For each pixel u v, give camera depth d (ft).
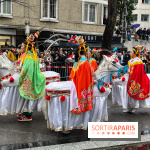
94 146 14.87
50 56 37.22
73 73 16.80
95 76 17.78
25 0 55.01
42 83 19.53
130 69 22.39
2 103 19.38
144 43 71.56
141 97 22.30
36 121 20.21
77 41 16.43
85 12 64.69
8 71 19.63
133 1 75.00
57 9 59.31
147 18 114.32
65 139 16.15
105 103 18.40
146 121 20.67
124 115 22.54
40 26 57.52
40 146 14.87
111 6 39.19
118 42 65.62
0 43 53.21
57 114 16.19
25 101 19.48
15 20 54.54
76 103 16.02
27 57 19.11
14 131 17.75
